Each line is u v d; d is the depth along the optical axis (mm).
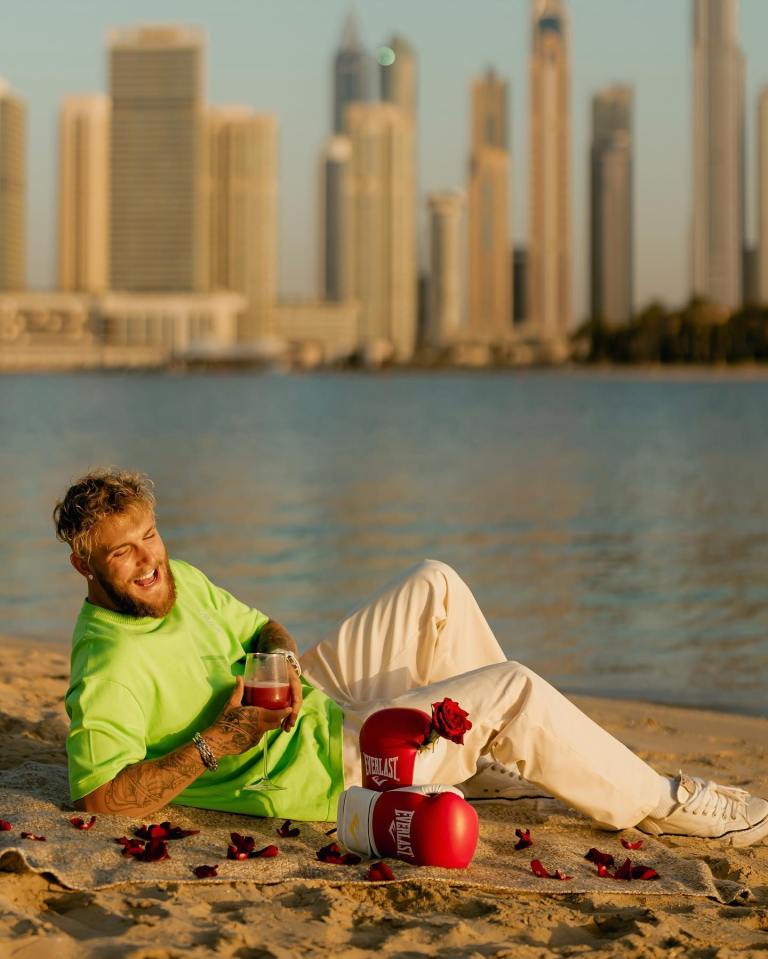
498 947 3572
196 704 4391
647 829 4719
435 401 94688
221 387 152750
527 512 20906
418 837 4129
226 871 4039
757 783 5918
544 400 95188
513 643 10695
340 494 23594
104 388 145750
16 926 3572
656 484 26609
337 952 3508
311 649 4852
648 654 10281
